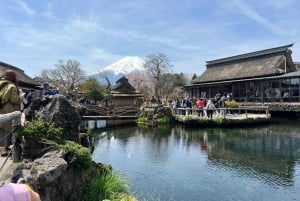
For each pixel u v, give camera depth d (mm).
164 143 19641
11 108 6402
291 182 11617
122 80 49656
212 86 47031
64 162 5227
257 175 12453
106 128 28594
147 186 11078
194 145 18844
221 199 9961
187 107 30859
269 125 27984
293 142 19609
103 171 7578
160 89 65000
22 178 4559
